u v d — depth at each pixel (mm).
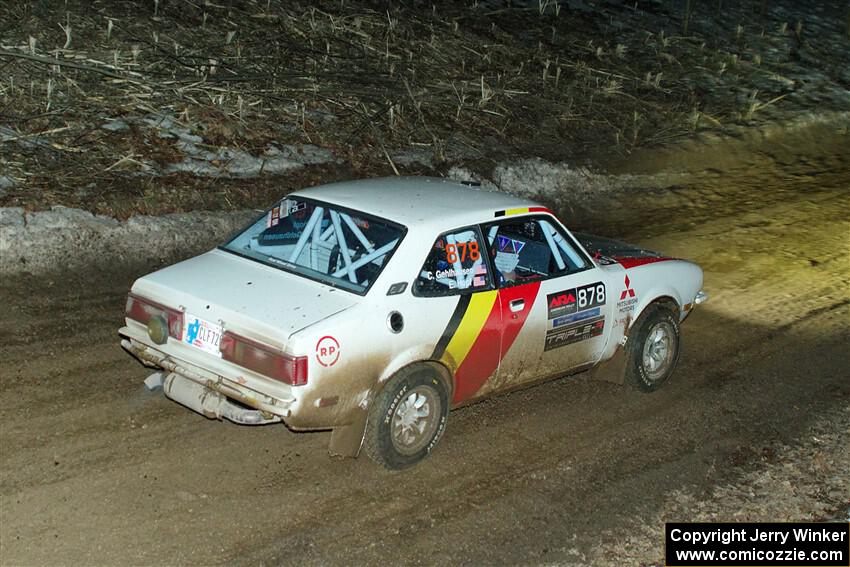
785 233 12656
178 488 5480
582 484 6016
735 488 6137
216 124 11820
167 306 5609
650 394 7527
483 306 6000
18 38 12586
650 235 12156
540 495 5832
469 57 17312
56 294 8141
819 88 20719
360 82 14586
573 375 7621
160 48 13320
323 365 5168
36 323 7551
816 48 23438
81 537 4922
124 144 10805
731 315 9555
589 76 18219
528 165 13773
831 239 12531
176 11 15023
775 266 11281
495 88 16156
